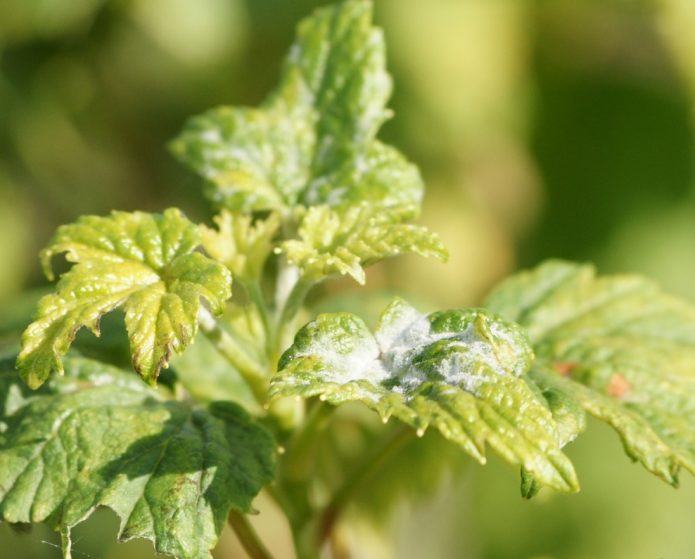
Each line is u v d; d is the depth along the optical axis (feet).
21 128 2.02
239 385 1.44
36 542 1.85
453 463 1.60
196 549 1.29
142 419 1.35
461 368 1.27
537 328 1.47
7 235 2.03
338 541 1.50
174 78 2.02
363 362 1.28
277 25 1.99
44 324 1.30
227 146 1.46
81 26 1.97
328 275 1.34
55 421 1.34
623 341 1.44
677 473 1.33
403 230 1.33
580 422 1.31
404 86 2.04
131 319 1.30
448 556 1.90
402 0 2.04
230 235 1.40
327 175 1.45
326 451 1.57
